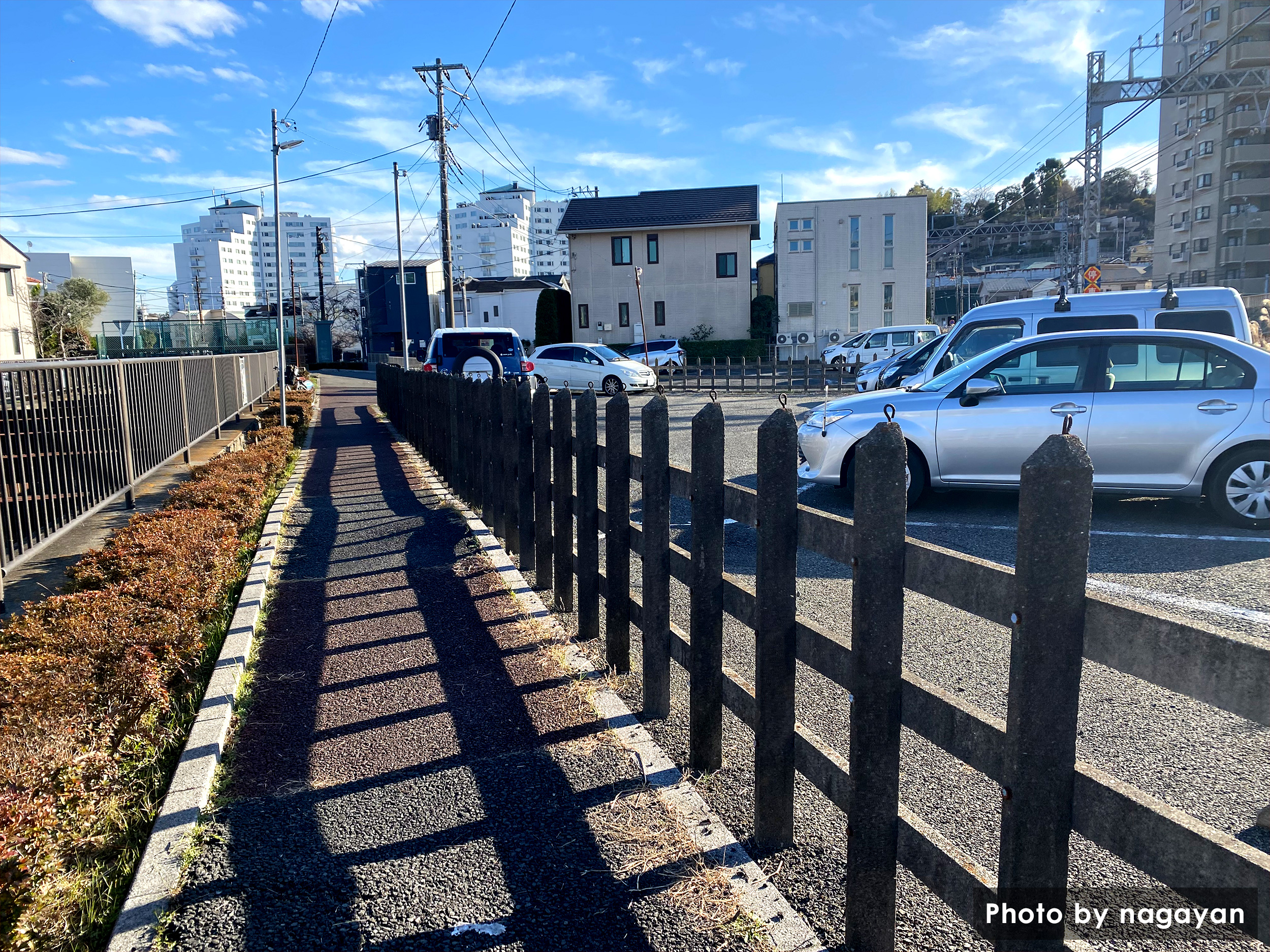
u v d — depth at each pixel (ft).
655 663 12.14
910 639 15.23
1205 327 29.73
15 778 9.07
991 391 24.27
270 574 20.31
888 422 6.93
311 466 41.19
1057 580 5.51
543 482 17.93
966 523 23.86
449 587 18.79
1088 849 9.06
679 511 27.86
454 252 457.27
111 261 247.91
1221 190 160.97
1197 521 23.43
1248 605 16.05
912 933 7.77
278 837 9.50
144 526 20.30
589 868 8.75
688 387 97.35
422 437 42.57
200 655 14.51
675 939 7.68
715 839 9.15
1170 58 175.42
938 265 220.64
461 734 11.83
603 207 158.61
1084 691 13.02
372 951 7.71
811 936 7.63
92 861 9.16
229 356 55.52
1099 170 93.09
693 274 154.20
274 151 61.16
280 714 12.69
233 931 8.01
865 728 7.09
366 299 222.89
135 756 11.12
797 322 156.97
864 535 6.94
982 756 6.11
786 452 8.38
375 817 9.84
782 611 8.63
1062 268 118.11
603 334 156.56
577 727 11.91
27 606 14.93
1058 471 5.42
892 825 7.18
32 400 19.06
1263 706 4.51
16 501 17.93
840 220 154.30
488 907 8.23
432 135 102.63
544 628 15.85
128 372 26.40
